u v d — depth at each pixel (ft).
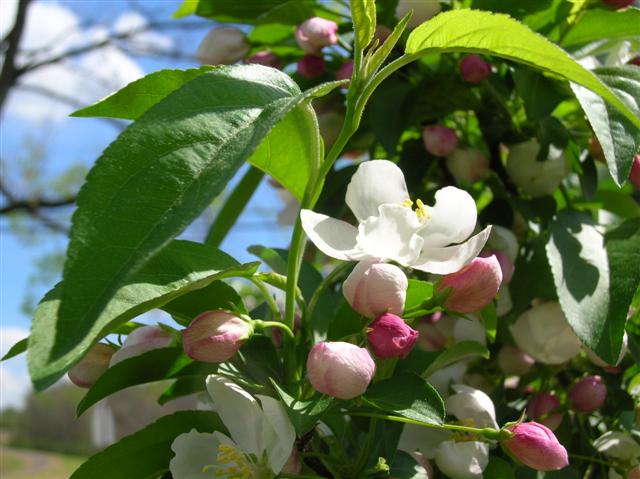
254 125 0.44
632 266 0.66
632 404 0.70
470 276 0.53
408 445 0.62
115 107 0.57
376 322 0.50
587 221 0.71
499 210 0.78
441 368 0.66
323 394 0.50
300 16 0.83
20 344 0.57
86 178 0.39
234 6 0.85
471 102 0.82
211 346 0.50
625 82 0.69
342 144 0.55
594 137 0.77
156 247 0.38
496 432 0.52
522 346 0.73
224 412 0.53
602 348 0.62
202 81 0.45
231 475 0.52
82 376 0.59
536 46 0.52
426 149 0.81
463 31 0.53
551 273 0.72
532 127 0.80
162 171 0.40
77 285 0.37
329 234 0.53
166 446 0.56
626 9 0.75
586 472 0.72
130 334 0.57
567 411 0.71
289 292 0.55
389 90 0.79
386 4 0.79
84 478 0.55
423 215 0.55
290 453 0.49
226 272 0.48
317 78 0.84
